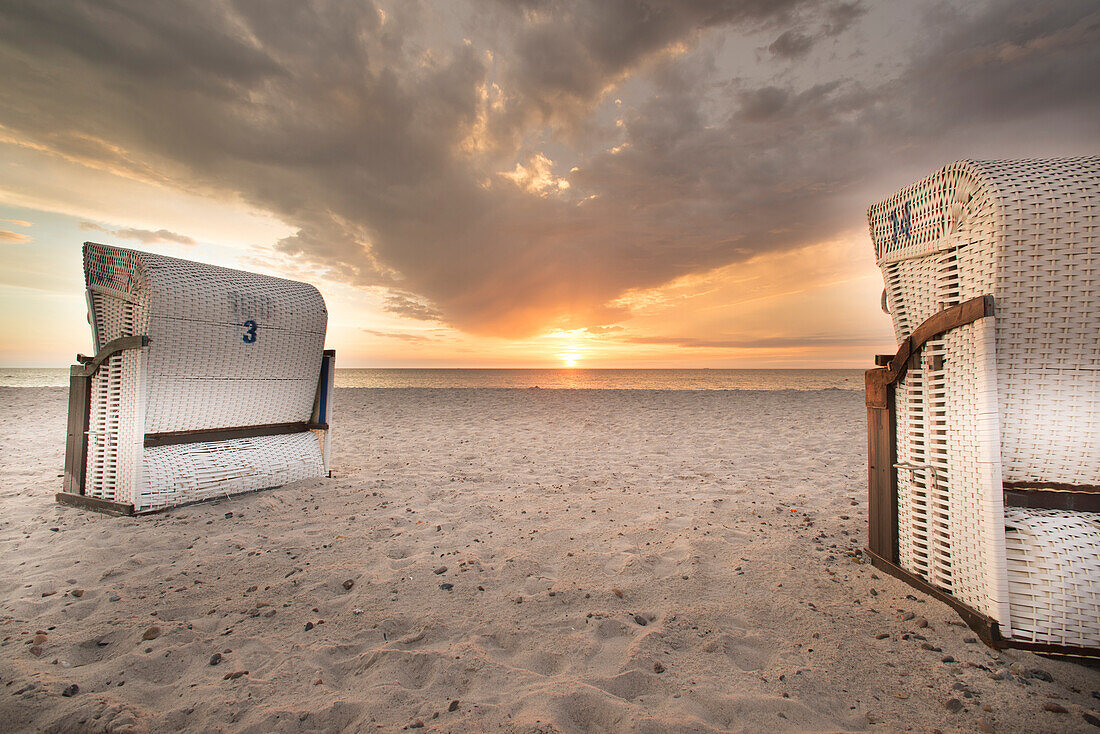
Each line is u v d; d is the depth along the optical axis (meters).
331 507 4.92
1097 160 2.52
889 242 3.19
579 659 2.44
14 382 36.25
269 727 1.95
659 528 4.28
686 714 2.02
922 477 2.96
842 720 2.00
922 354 2.92
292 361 5.81
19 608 2.87
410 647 2.54
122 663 2.36
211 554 3.71
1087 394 2.48
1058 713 1.99
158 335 4.60
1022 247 2.39
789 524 4.34
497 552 3.81
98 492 4.83
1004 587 2.38
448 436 9.89
